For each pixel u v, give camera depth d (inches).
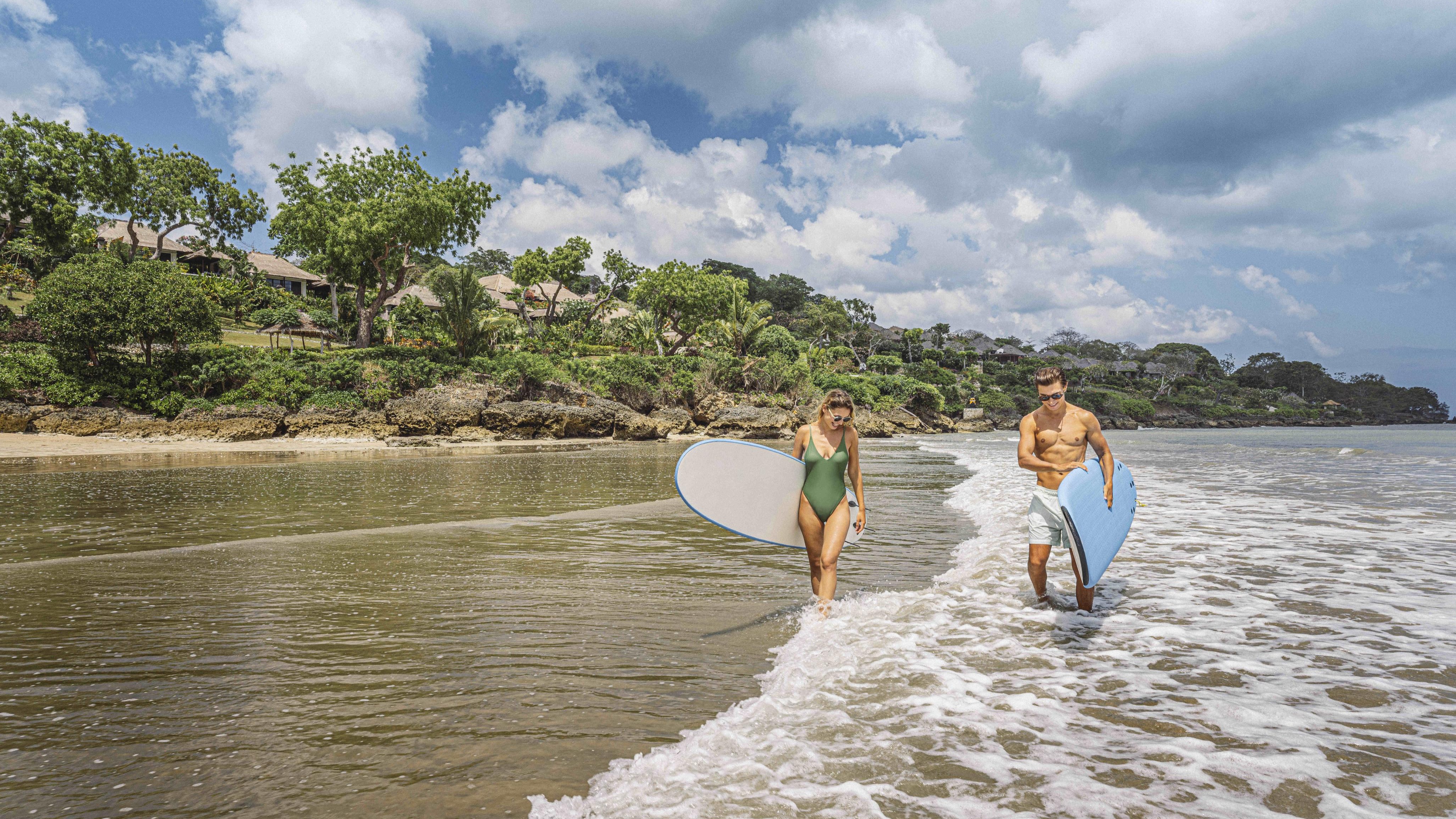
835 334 3846.0
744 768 90.0
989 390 3358.8
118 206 1585.9
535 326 2450.8
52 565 226.1
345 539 277.6
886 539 284.2
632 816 77.9
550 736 100.3
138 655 135.4
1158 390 4675.2
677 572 218.1
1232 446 1190.9
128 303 1056.8
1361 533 275.7
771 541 175.3
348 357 1302.9
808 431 177.6
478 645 143.0
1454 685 117.0
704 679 125.0
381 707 110.3
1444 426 4950.8
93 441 967.6
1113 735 99.0
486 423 1298.0
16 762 90.8
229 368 1135.0
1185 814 76.5
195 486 502.9
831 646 142.3
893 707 110.6
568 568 223.9
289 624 158.2
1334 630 149.3
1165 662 130.7
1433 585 189.5
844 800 81.2
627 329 2325.3
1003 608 171.0
